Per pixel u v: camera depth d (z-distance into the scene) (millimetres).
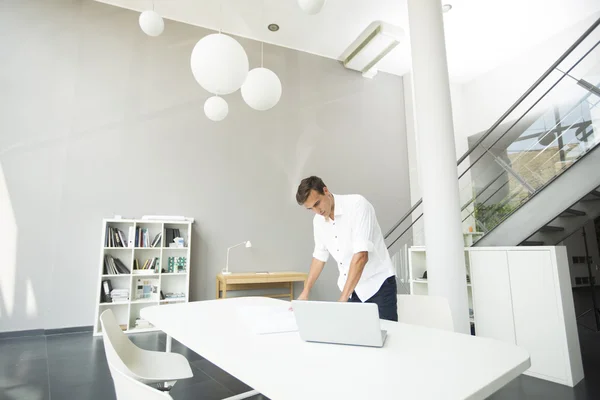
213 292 4801
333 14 4977
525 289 2695
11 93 4109
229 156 5156
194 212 4832
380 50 5656
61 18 4457
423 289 4066
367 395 743
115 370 914
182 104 4965
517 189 3922
